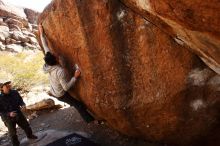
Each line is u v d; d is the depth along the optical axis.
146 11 3.21
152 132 4.54
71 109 7.50
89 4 4.07
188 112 3.91
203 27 2.52
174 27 3.10
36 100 9.06
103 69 4.34
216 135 4.09
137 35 3.81
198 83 3.71
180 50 3.62
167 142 4.63
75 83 5.04
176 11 2.55
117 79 4.23
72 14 4.36
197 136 4.18
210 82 3.67
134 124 4.56
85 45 4.40
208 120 3.92
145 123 4.40
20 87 10.87
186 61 3.64
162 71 3.82
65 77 4.88
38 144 6.04
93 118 5.79
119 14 3.83
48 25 5.03
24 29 23.19
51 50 5.27
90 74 4.54
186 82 3.73
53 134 6.34
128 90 4.20
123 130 5.02
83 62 4.59
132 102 4.21
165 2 2.54
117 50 4.05
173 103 3.91
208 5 2.19
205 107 3.82
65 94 5.17
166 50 3.69
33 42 21.39
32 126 7.22
